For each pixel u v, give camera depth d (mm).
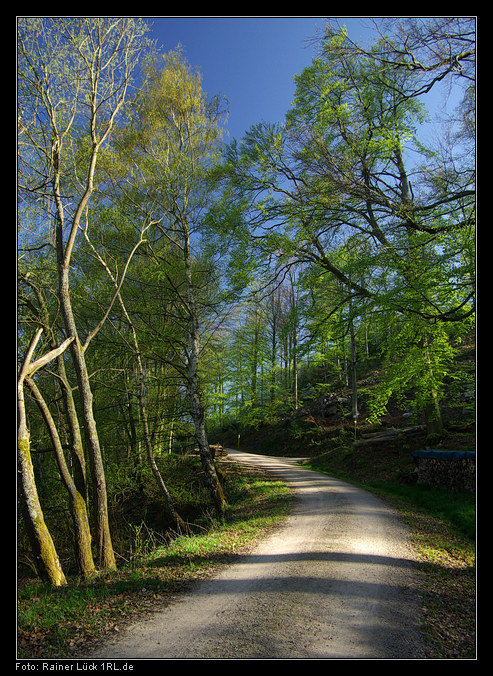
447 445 15422
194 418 14867
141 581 6352
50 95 10062
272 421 31656
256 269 14977
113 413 16953
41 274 11875
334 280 15359
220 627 4586
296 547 7828
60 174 10703
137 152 14055
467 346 22562
